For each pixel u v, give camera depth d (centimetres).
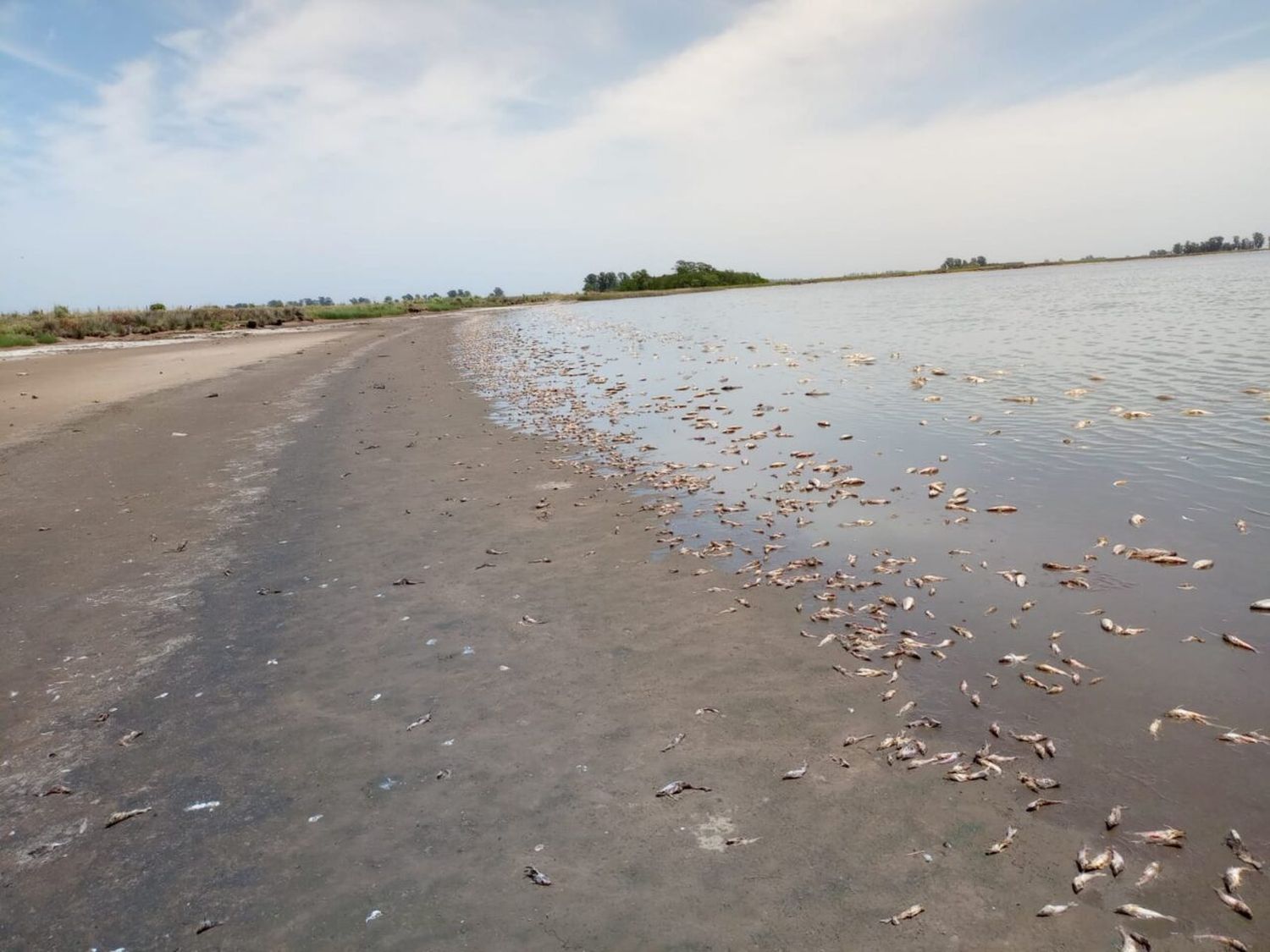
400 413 1527
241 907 326
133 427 1419
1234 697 441
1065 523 729
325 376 2158
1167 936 293
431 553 745
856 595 612
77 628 603
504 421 1423
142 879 345
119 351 3052
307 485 1005
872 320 3309
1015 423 1138
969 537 718
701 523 804
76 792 408
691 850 348
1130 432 1027
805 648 531
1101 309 3045
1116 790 373
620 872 337
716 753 418
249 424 1445
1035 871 327
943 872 329
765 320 3850
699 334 3238
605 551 733
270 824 377
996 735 422
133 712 483
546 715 461
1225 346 1745
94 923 322
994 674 485
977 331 2520
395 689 498
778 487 920
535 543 761
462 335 3853
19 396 1806
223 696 497
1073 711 440
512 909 318
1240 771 380
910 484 890
